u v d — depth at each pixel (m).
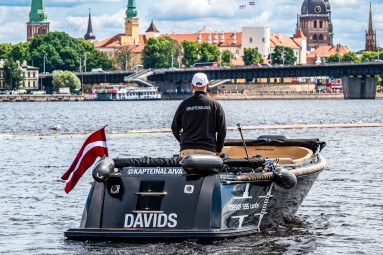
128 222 26.20
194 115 27.22
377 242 27.86
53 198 36.97
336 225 30.58
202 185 26.11
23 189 40.12
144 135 85.62
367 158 56.81
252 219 27.64
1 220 31.64
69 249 25.78
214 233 25.75
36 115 173.12
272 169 27.80
